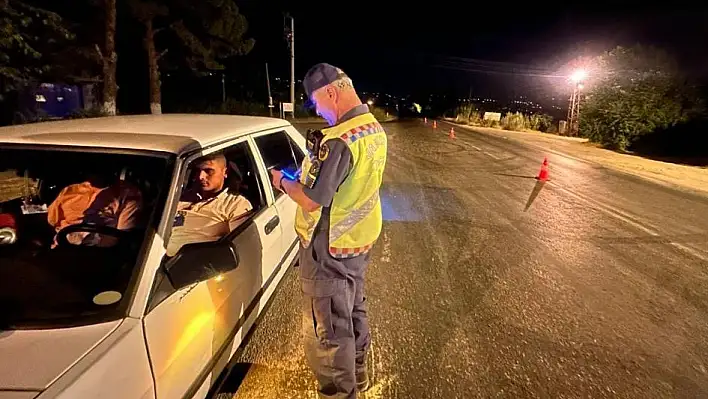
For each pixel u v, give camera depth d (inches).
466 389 114.5
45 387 53.8
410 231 239.3
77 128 98.7
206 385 85.7
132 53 1033.5
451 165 469.4
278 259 128.2
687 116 659.4
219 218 110.2
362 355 109.5
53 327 64.6
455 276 183.0
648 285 180.4
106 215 87.3
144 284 70.8
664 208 311.3
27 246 85.9
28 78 591.2
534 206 303.1
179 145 90.7
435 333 139.8
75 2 731.4
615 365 126.6
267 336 134.0
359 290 104.1
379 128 90.7
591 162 534.9
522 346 134.2
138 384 63.6
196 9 871.7
